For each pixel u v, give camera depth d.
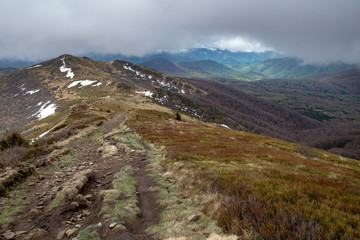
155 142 23.73
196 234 5.40
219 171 11.70
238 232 5.25
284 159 19.97
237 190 7.73
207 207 6.85
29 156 15.98
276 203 6.40
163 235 5.37
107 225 5.79
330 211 6.08
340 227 5.08
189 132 37.91
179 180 10.29
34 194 8.72
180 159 14.84
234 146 26.09
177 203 7.63
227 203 6.55
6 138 20.94
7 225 6.00
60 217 6.50
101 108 116.00
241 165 14.64
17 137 21.67
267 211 5.82
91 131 37.25
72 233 5.53
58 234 5.51
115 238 5.20
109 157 16.80
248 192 7.54
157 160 15.79
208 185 8.64
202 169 12.37
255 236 4.91
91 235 5.24
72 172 12.39
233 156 18.70
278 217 5.46
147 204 7.76
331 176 15.47
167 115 94.56
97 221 6.20
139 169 13.32
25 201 7.87
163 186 9.69
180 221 6.15
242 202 6.61
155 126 41.69
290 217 5.54
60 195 7.78
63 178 11.14
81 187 8.88
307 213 5.77
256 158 19.08
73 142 25.59
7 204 7.33
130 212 6.68
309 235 4.62
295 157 24.97
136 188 9.58
